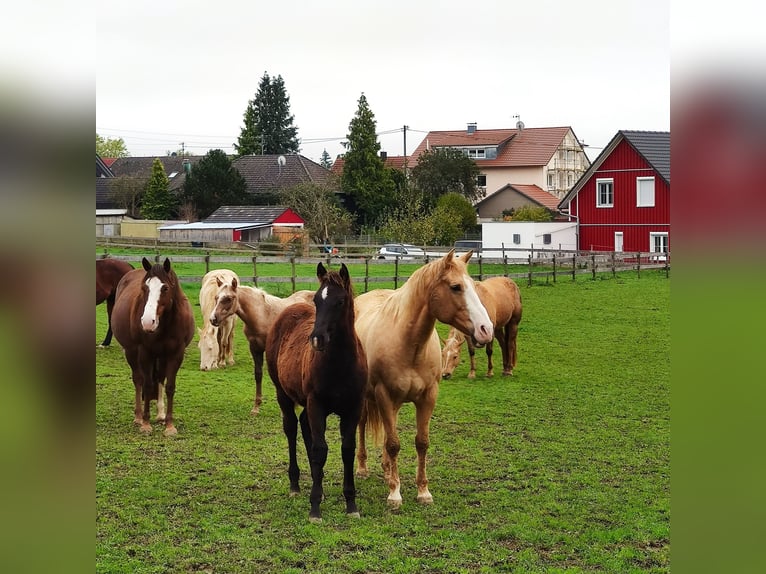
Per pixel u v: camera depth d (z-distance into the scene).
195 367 13.88
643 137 40.19
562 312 20.92
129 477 7.46
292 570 5.36
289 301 11.02
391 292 8.04
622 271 30.20
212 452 8.49
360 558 5.60
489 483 7.52
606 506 6.83
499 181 66.94
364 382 6.36
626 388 12.62
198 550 5.69
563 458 8.45
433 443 9.10
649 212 39.59
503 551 5.77
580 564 5.54
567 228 41.53
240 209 45.88
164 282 8.91
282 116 79.62
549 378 13.48
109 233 43.00
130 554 5.57
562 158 68.31
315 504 6.39
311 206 47.59
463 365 14.84
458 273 6.48
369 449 8.86
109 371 12.91
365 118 54.09
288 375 6.75
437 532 6.14
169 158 66.62
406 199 49.50
